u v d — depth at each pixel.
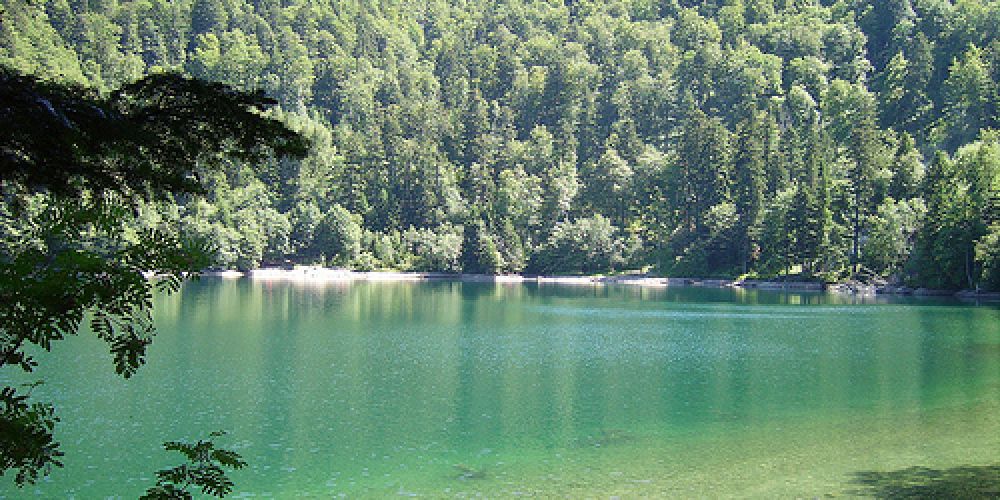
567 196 171.00
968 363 48.62
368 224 174.00
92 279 7.34
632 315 82.75
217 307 87.88
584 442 30.14
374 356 52.47
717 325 72.56
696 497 23.16
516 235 160.25
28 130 6.65
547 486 24.56
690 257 147.88
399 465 27.16
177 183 7.85
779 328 69.62
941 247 107.62
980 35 194.12
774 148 155.00
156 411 35.34
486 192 180.25
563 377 44.62
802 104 195.12
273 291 116.69
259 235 156.62
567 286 139.75
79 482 25.25
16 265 6.91
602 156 175.00
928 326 70.75
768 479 24.75
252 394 39.44
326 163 189.25
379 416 34.75
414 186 177.88
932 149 164.38
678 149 162.62
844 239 127.19
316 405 37.03
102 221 7.43
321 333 64.94
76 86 7.40
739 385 41.72
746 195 141.00
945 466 25.56
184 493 8.44
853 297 110.06
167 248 7.85
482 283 148.62
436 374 45.66
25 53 128.62
